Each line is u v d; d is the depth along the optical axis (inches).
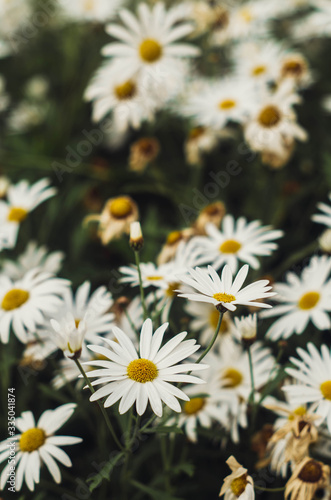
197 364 16.6
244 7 34.3
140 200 31.0
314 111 32.1
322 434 19.2
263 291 16.8
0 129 37.6
